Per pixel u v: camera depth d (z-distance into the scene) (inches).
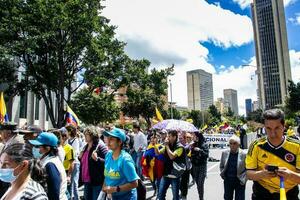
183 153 277.9
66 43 1000.2
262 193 140.1
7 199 98.7
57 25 920.3
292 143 130.4
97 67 1077.1
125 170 171.9
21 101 1402.6
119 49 1137.4
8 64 965.8
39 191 97.7
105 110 1161.4
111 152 183.6
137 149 478.6
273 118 128.3
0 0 911.7
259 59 5118.1
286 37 4788.4
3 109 461.7
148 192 402.6
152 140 369.4
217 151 1092.5
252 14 5423.2
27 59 1043.3
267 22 5103.3
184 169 275.3
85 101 1136.8
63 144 279.7
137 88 1381.6
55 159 172.9
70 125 336.8
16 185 100.7
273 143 132.6
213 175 564.7
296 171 129.4
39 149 173.0
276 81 4896.7
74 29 973.2
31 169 103.0
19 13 911.7
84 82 1128.2
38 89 1048.2
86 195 248.2
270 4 5098.4
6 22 893.8
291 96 2596.0
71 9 973.2
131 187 171.5
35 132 249.3
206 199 364.5
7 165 102.3
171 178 276.5
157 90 1332.4
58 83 1042.1
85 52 1070.4
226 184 263.7
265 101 4933.6
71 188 308.7
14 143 106.0
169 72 1307.8
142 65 1197.7
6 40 898.7
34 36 890.1
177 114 3422.7
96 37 1088.2
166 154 279.6
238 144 260.5
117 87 1168.8
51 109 1067.3
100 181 241.1
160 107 2086.6
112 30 1131.9
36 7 906.1
